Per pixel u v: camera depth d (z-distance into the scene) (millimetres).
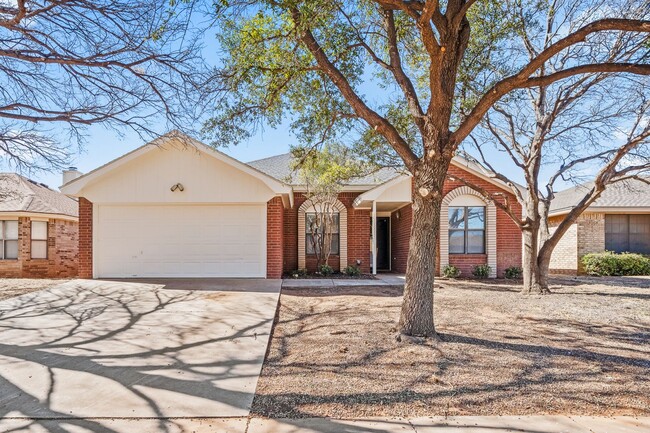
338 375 4750
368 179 15969
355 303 9109
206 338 6410
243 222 13125
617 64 5473
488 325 7082
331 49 7773
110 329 6953
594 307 8859
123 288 10961
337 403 4012
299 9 6262
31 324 7305
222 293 10219
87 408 3959
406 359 5258
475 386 4402
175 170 12898
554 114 10852
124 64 7152
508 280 13977
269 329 6918
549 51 5566
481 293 10859
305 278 13789
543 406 3936
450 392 4246
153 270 12977
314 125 8828
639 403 4012
